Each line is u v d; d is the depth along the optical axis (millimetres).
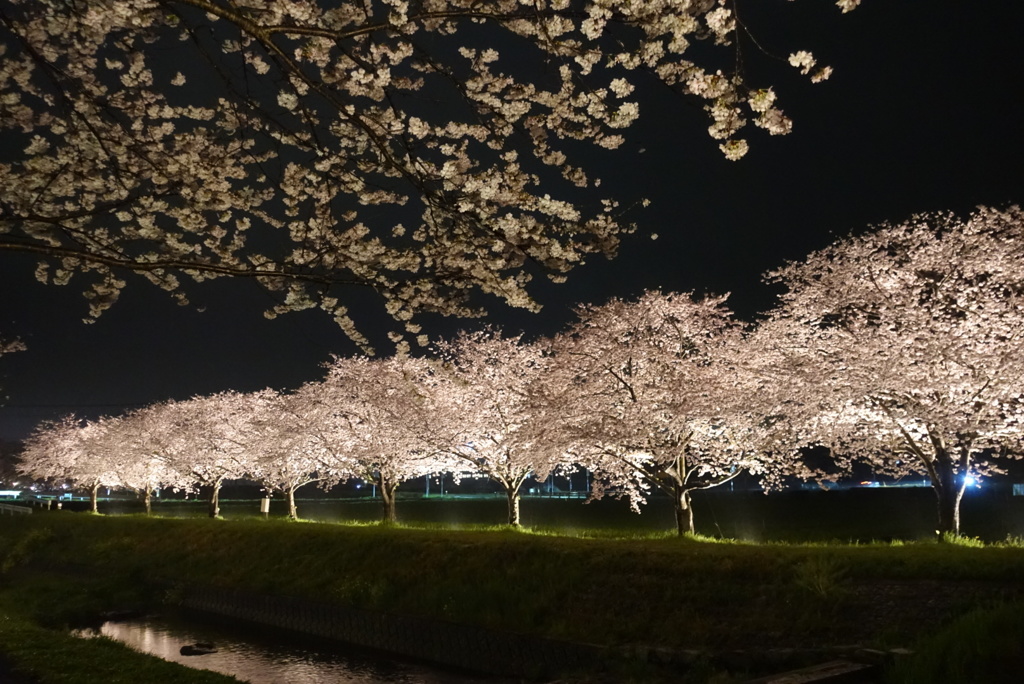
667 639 14211
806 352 20844
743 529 27609
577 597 16453
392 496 31609
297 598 21547
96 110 9578
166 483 49000
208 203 10023
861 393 18500
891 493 37406
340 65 9414
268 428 35719
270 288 10633
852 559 14641
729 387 21422
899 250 20594
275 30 7234
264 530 27391
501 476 27797
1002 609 10750
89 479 50281
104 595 26266
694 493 45562
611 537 22047
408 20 7539
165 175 9773
